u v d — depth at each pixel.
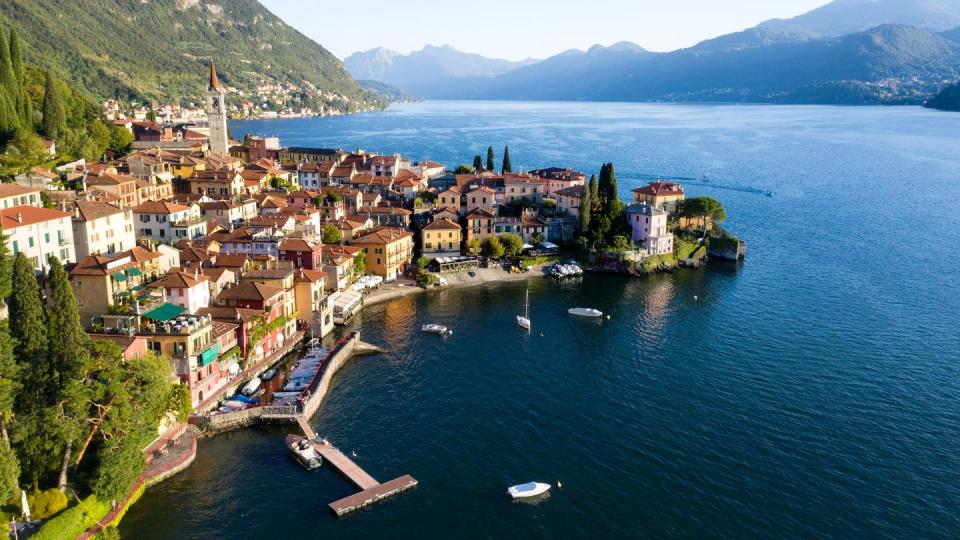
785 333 145.50
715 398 115.50
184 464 92.75
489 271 193.50
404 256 190.88
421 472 93.69
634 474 93.62
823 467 95.25
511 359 132.50
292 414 105.12
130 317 101.62
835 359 131.25
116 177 194.75
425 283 180.50
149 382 87.25
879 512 86.12
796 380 122.12
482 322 153.88
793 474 93.56
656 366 129.00
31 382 80.50
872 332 145.38
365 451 98.56
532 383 121.62
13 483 71.44
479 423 107.06
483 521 84.06
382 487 88.88
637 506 86.94
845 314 157.25
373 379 122.69
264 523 83.06
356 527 82.69
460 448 99.81
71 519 75.38
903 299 167.62
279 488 89.69
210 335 108.12
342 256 165.50
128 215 150.62
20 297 80.81
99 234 139.75
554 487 90.62
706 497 88.75
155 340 101.44
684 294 175.38
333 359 125.50
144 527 81.50
